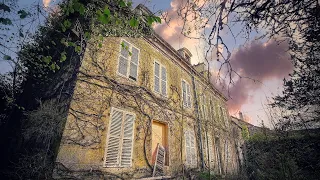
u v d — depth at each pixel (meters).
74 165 5.02
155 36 9.52
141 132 7.51
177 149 9.41
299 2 1.79
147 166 7.31
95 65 6.42
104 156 5.82
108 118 6.32
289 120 5.32
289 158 5.68
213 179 10.12
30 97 7.44
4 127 7.43
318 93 3.81
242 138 18.09
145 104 8.13
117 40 7.64
